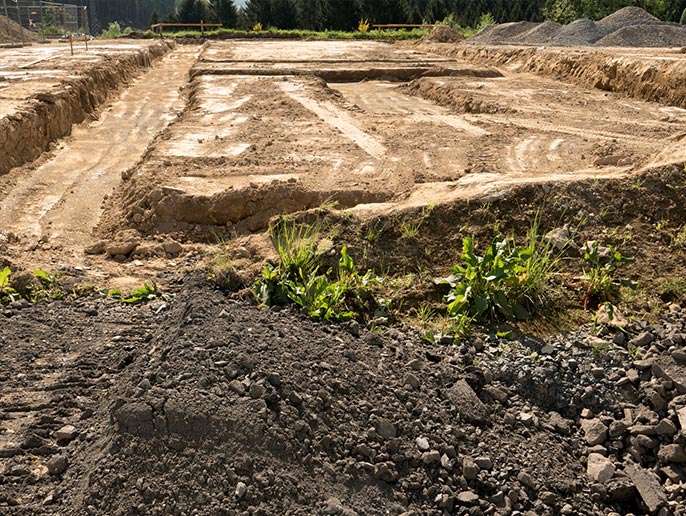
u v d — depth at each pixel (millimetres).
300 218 5805
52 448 3420
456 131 10414
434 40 31797
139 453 3154
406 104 15070
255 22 46031
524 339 4574
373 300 4957
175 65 24359
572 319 4781
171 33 39812
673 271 5180
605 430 3883
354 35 37500
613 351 4410
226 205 6902
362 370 3945
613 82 15492
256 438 3248
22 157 9844
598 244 5402
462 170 8164
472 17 48812
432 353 4402
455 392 3994
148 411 3264
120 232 6840
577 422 4039
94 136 12109
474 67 19750
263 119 11320
